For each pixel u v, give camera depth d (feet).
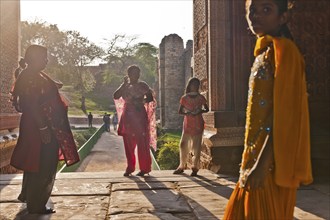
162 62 99.40
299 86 5.16
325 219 10.91
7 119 21.35
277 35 5.67
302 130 5.17
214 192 14.55
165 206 12.46
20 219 11.10
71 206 12.53
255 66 5.66
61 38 174.50
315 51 19.66
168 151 43.83
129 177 17.78
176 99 97.71
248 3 5.69
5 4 21.77
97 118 139.23
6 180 17.10
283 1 5.52
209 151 19.47
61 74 177.78
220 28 19.51
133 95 18.52
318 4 19.77
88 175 18.28
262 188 5.30
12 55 23.27
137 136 18.11
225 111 19.25
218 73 19.51
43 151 11.50
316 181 16.57
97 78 219.61
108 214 11.59
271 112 5.38
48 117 11.57
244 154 5.74
